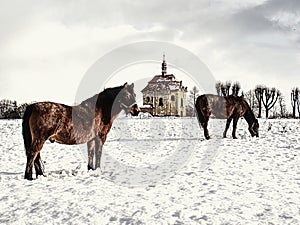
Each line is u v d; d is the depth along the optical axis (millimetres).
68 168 9742
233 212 5543
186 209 5695
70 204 6012
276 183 7629
